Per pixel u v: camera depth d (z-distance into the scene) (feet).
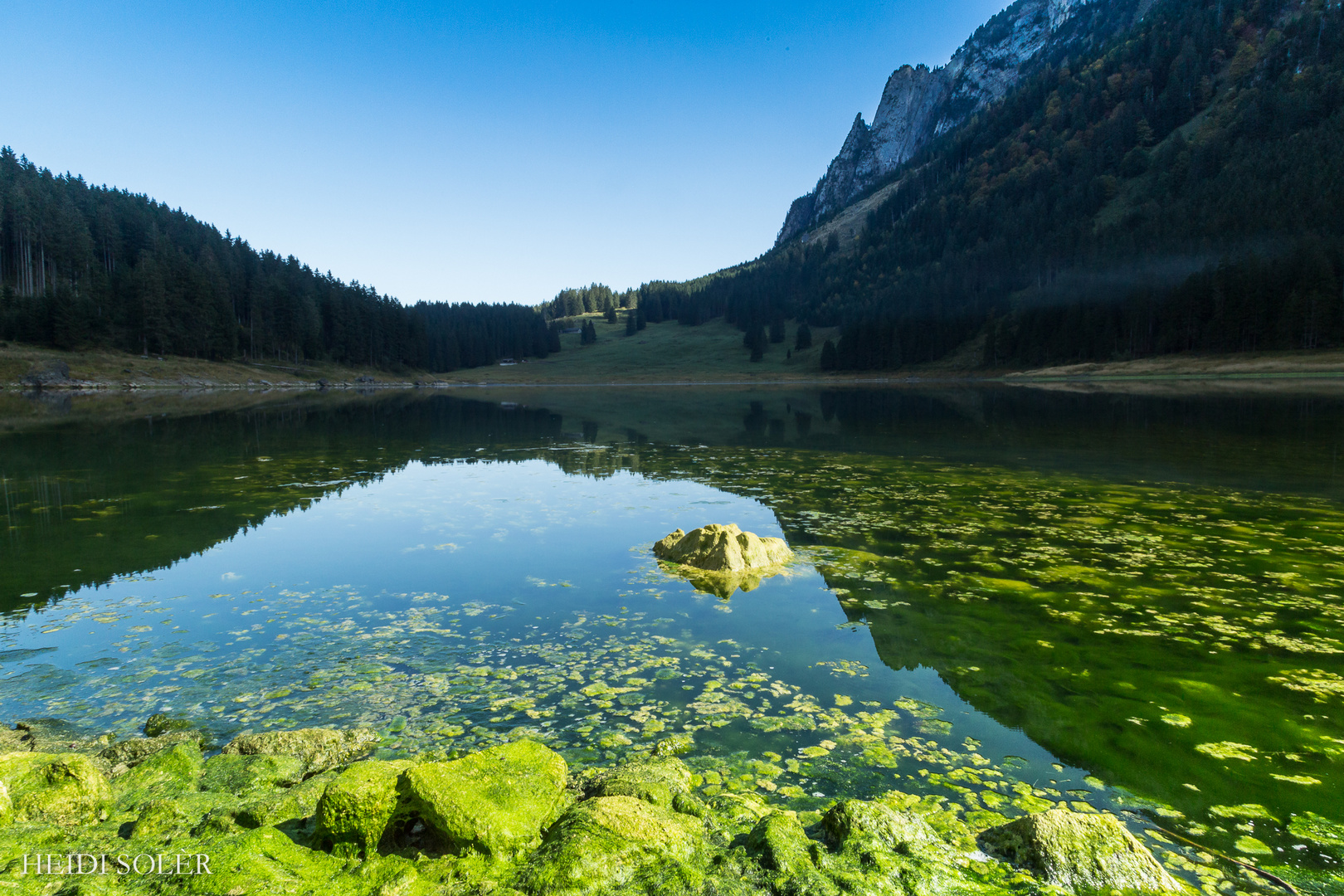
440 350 479.82
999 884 12.02
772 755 16.87
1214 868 12.71
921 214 643.45
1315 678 20.48
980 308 424.87
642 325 645.92
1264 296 245.65
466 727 18.49
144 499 50.39
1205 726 17.87
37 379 222.69
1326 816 14.17
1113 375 268.82
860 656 22.86
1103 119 576.61
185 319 294.87
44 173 364.38
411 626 26.22
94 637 25.11
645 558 35.88
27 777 14.78
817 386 337.93
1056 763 16.35
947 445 81.05
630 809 13.38
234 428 108.99
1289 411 111.65
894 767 16.25
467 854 12.78
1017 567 32.17
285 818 14.24
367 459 74.95
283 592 30.42
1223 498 47.16
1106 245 405.59
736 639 24.66
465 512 47.21
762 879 12.05
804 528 41.04
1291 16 523.29
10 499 49.75
